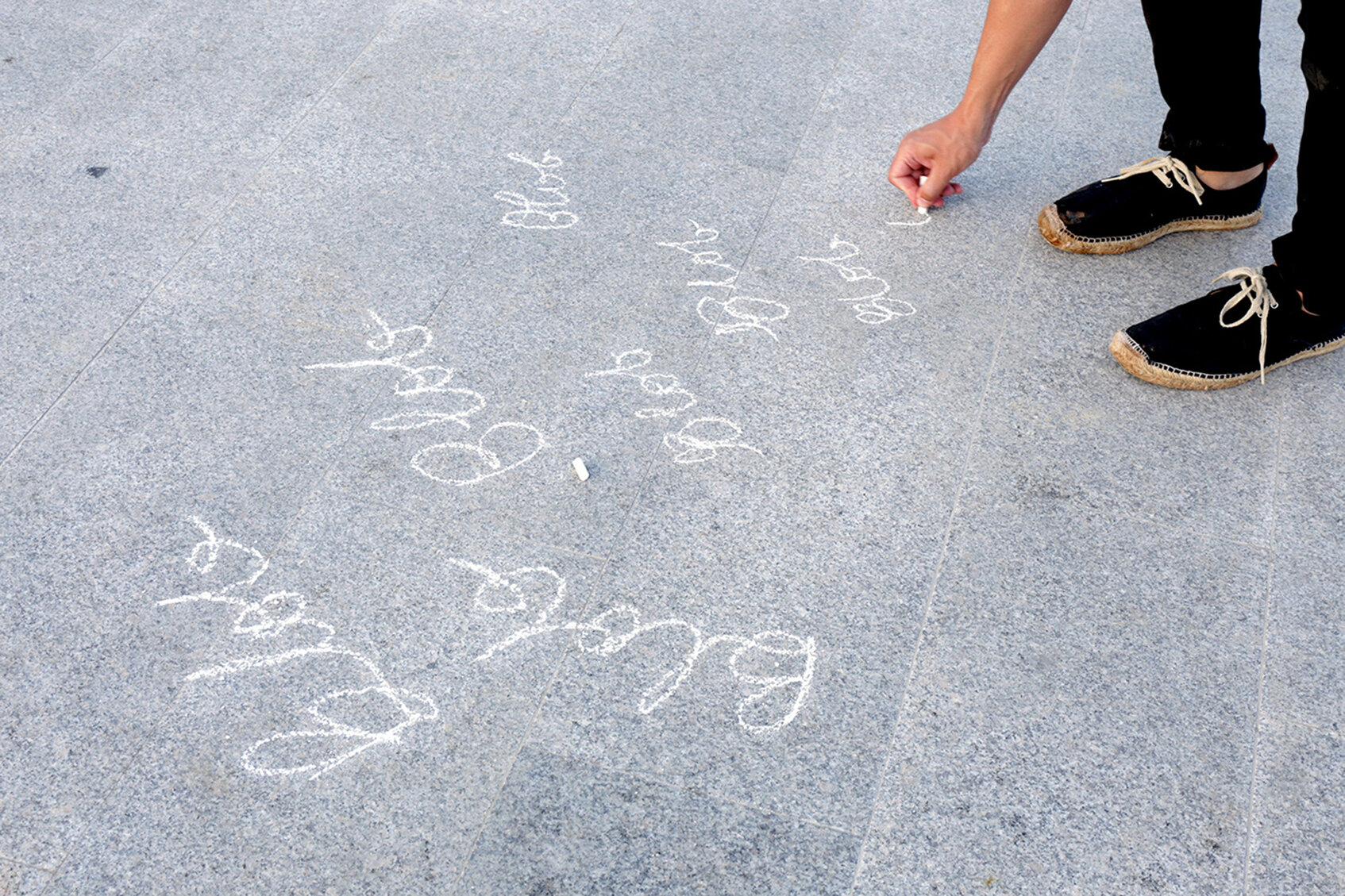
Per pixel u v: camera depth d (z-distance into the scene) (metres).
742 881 1.92
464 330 2.88
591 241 3.15
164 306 2.91
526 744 2.08
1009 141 3.57
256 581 2.32
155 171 3.32
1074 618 2.32
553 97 3.66
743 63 3.85
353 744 2.07
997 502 2.54
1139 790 2.05
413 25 3.94
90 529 2.40
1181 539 2.47
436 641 2.23
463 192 3.29
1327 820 2.02
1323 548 2.47
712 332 2.91
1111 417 2.74
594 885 1.90
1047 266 3.16
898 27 4.05
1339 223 2.47
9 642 2.20
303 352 2.80
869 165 3.47
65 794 1.99
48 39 3.80
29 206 3.18
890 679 2.20
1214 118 2.97
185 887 1.88
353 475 2.52
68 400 2.67
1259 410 2.78
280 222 3.17
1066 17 4.11
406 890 1.89
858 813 2.01
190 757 2.04
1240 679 2.22
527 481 2.53
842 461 2.61
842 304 3.01
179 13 3.95
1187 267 3.17
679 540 2.42
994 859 1.96
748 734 2.11
